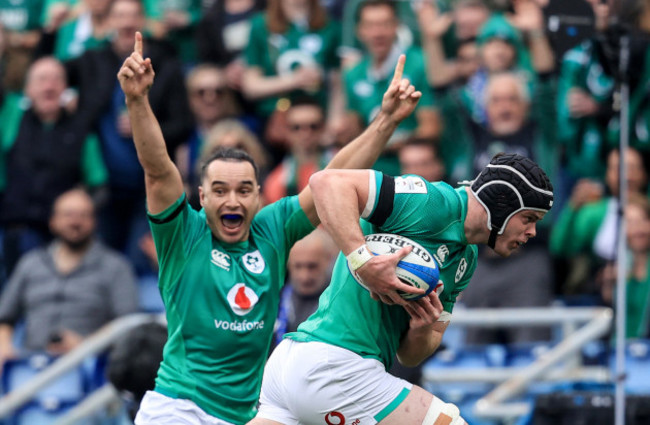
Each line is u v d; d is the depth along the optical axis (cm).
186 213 1912
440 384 3022
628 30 2527
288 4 3778
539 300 3186
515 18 3697
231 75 3731
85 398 3120
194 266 1900
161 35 3859
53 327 3300
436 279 1734
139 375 2142
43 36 4003
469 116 3559
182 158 3656
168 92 3619
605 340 2933
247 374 1925
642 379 2903
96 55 3706
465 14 3712
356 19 3781
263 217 1973
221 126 3416
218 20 3891
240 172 1900
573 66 3462
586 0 2542
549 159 3478
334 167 1978
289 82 3703
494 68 3556
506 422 2855
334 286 1841
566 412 2472
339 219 1714
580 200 3359
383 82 3597
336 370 1797
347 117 3512
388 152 3497
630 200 3238
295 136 3472
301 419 1842
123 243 3666
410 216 1744
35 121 3694
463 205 1764
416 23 3753
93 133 3662
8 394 3189
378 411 1808
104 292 3334
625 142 2505
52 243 3541
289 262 2706
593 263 3322
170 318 1917
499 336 3200
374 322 1809
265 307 1923
